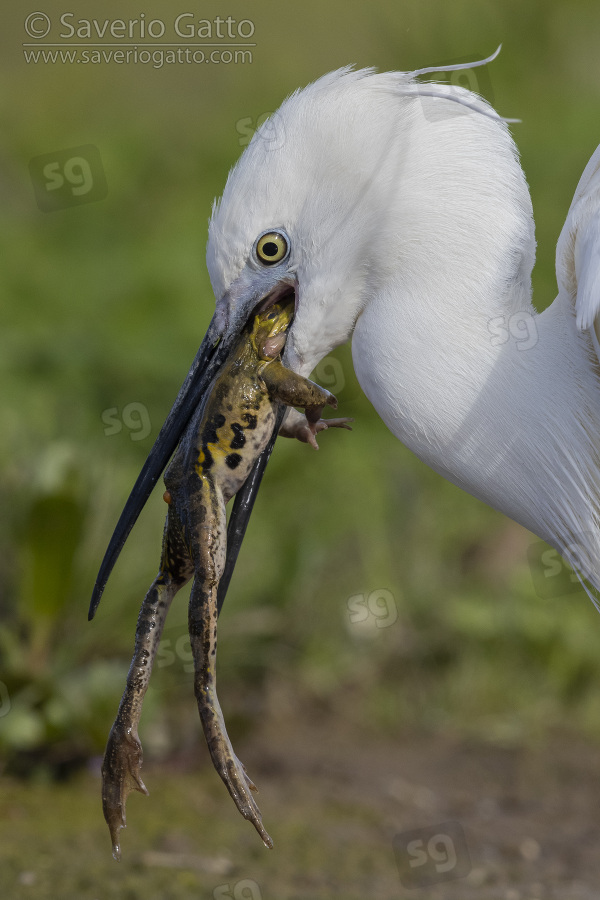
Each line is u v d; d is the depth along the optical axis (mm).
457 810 7270
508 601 9109
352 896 6027
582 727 8461
